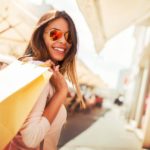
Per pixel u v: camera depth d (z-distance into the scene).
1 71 0.97
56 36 1.13
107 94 53.34
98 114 15.95
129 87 18.33
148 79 10.77
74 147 5.65
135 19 6.80
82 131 8.05
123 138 8.04
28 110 0.87
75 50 1.24
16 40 3.26
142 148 6.80
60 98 1.02
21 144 1.04
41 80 0.90
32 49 1.15
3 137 0.87
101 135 7.99
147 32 12.21
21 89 0.88
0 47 3.32
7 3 3.23
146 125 6.85
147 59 10.95
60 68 1.26
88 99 15.95
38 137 0.92
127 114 14.84
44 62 1.07
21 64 0.99
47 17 1.13
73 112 12.20
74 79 1.31
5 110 0.87
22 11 3.15
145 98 10.65
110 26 7.46
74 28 1.18
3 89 0.86
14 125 0.87
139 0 4.94
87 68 12.13
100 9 5.09
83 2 3.75
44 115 0.97
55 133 1.18
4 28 3.31
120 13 6.09
